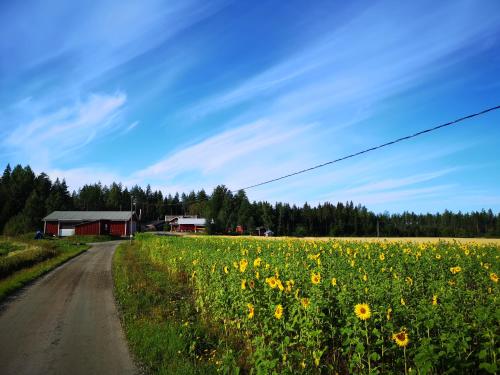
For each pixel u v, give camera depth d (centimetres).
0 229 8488
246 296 786
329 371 568
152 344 794
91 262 2653
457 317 530
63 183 12500
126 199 14612
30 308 1205
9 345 834
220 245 2378
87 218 7369
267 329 654
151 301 1260
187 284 1591
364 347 539
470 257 1484
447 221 13688
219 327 917
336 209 12094
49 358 750
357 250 1762
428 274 1216
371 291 750
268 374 552
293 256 1550
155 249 2697
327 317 618
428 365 439
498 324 548
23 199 10100
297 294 688
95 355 764
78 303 1277
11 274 1997
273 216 11269
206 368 661
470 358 494
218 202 11562
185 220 10788
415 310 630
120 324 1005
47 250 3291
